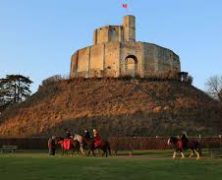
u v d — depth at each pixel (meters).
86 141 44.69
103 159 35.25
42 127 67.62
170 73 81.19
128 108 69.31
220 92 88.62
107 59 81.50
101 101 71.88
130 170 27.03
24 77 115.62
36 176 24.25
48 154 46.31
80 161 32.50
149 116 67.19
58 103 73.88
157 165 29.81
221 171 26.98
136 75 79.44
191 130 64.31
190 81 83.31
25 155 43.44
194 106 72.56
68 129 65.19
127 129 63.81
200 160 35.31
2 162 31.47
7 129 70.75
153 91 75.06
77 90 76.75
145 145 56.38
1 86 113.62
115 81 77.88
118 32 84.88
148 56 82.25
